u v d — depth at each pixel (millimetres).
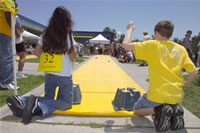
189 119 2402
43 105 2301
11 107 2232
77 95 2824
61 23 2264
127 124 2205
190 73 2033
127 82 4602
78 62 9117
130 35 2189
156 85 2018
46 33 2309
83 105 2766
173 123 1978
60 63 2338
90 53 22234
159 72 2025
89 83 4359
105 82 4539
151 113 2234
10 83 3562
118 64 8969
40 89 3586
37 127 2090
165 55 2047
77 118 2357
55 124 2176
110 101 3008
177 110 1924
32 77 4766
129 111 2555
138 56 2123
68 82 2445
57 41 2248
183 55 2084
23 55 4574
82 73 5809
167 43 2127
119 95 2682
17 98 2246
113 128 2117
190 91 3863
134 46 2078
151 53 2049
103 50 20969
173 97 1950
